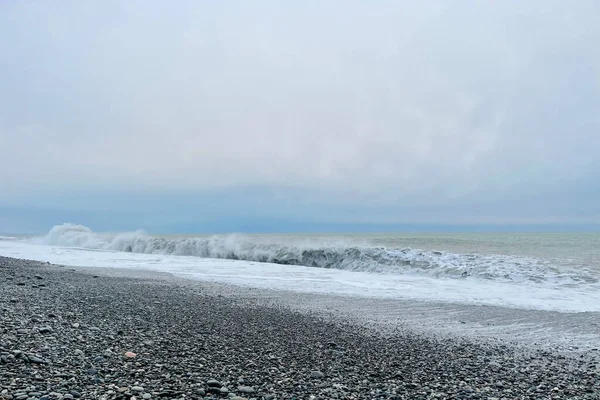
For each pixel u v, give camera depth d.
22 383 5.12
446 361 8.03
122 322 9.43
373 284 19.41
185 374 6.15
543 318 12.75
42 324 8.38
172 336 8.54
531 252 31.56
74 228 49.25
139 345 7.56
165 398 5.13
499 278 20.66
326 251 28.42
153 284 17.09
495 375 7.22
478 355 8.62
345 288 18.14
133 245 39.34
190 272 22.88
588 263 23.38
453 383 6.65
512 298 16.12
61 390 5.00
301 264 29.22
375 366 7.43
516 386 6.66
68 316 9.45
